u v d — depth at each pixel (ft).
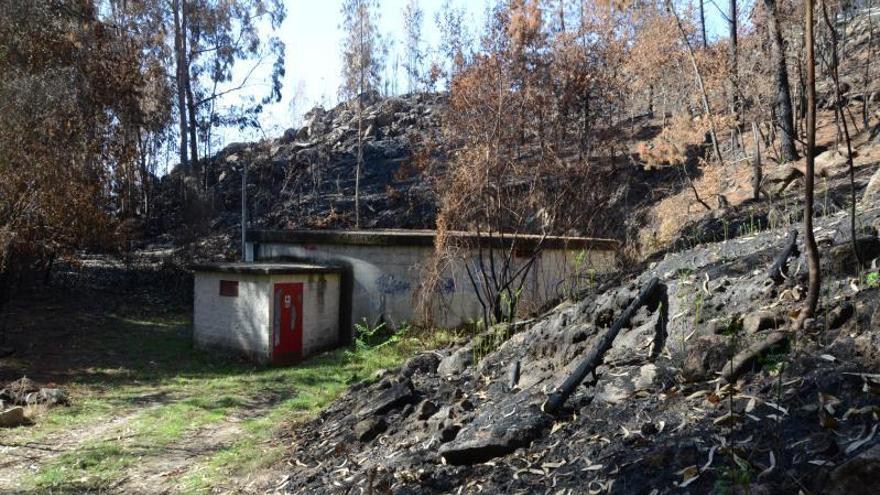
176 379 33.65
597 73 40.50
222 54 90.27
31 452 21.08
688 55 47.80
